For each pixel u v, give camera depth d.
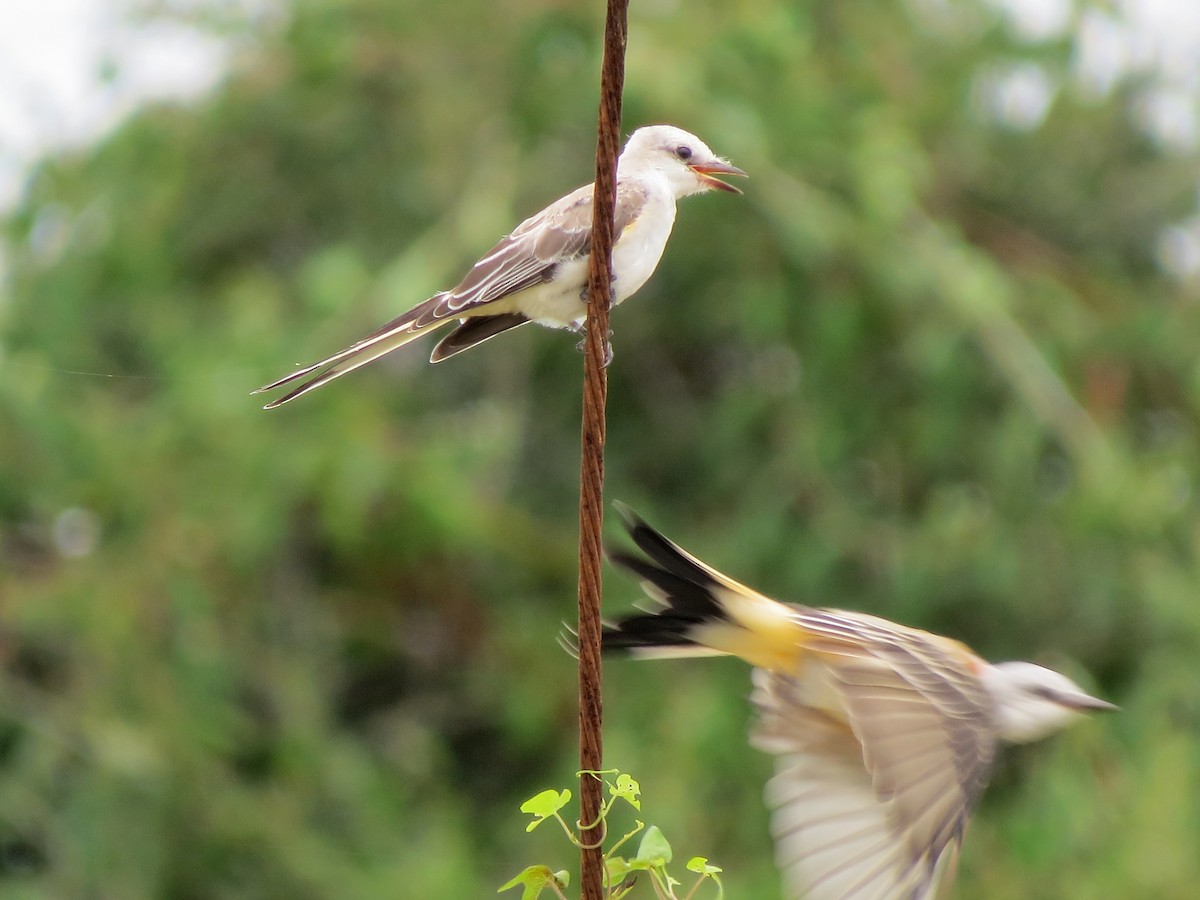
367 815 13.95
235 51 16.33
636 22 15.52
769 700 5.18
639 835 13.45
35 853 13.20
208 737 13.59
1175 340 16.64
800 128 15.42
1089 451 15.27
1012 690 5.06
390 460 14.25
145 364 15.33
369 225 16.41
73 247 15.83
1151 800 12.40
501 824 14.74
